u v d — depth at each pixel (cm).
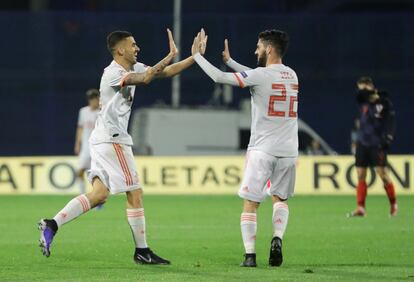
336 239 5006
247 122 10831
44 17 12056
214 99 11888
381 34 12088
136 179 3922
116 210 7019
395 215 6506
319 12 14800
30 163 9075
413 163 8831
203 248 4609
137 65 3962
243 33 11900
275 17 11988
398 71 12044
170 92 11888
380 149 6378
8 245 4709
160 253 4416
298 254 4372
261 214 6669
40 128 11944
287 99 3862
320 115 12062
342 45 12100
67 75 12044
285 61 12131
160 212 6862
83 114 7425
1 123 11919
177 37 11888
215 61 11844
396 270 3769
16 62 12000
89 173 3906
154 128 10831
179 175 9069
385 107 6356
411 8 15400
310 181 8925
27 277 3603
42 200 8219
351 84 12088
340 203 7788
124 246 4659
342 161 8931
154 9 14750
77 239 4981
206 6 14550
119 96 3853
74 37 12062
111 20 12044
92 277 3584
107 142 3875
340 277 3547
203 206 7462
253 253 3894
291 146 3878
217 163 9050
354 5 14988
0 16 12000
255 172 3862
